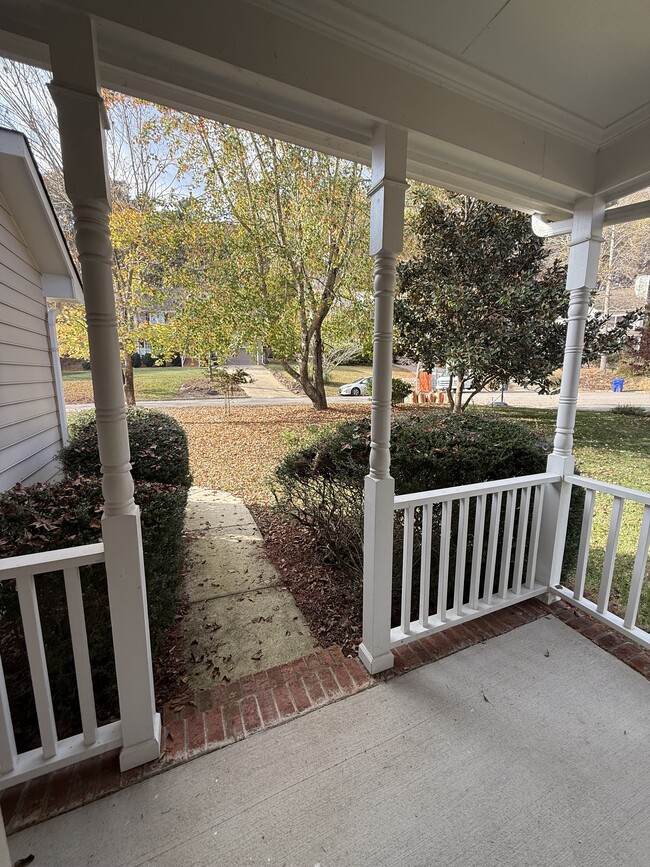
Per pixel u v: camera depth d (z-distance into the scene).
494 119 1.79
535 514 2.40
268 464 6.12
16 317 3.37
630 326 6.30
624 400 10.39
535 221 2.48
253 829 1.28
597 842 1.25
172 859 1.21
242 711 1.71
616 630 2.15
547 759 1.51
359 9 1.33
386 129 1.57
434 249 6.46
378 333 1.72
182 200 7.21
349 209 7.26
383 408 1.76
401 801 1.37
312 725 1.65
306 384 8.75
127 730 1.45
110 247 1.26
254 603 2.62
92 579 1.67
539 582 2.53
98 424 1.30
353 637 2.26
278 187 7.05
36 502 2.04
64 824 1.29
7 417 3.13
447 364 6.54
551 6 1.31
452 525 2.55
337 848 1.24
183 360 11.62
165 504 2.18
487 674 1.92
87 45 1.12
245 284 7.31
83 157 1.16
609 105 1.80
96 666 1.71
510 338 5.95
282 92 1.40
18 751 1.55
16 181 3.06
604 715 1.70
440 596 2.12
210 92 1.37
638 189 2.06
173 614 2.21
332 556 2.92
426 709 1.73
